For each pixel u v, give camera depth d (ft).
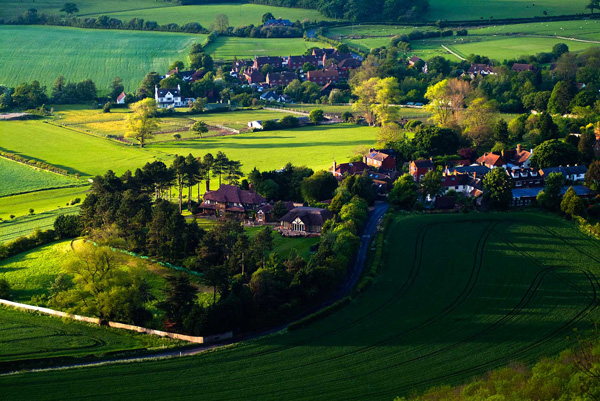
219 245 515.09
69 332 431.84
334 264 488.85
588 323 428.15
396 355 394.73
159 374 376.68
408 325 432.25
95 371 378.94
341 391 358.84
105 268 473.26
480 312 449.06
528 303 460.55
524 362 381.60
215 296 467.11
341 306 460.14
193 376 375.04
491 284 491.72
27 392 358.23
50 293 490.08
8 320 450.71
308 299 463.01
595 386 295.28
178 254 529.45
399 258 539.29
